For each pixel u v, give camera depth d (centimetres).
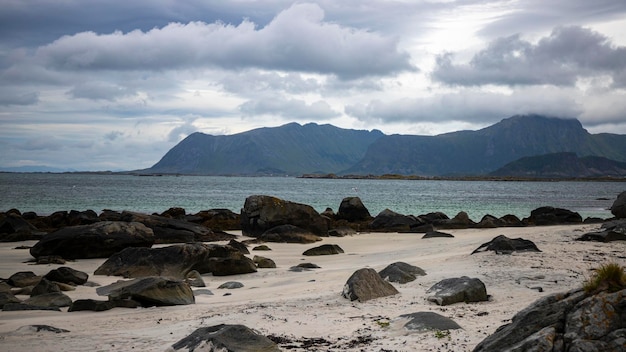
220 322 1427
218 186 18838
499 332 906
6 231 4188
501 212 7762
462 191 16875
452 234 4325
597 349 754
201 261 2602
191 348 1059
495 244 2511
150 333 1334
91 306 1709
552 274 1944
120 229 3219
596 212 7781
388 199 11319
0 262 2894
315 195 12962
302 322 1406
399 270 2047
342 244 3872
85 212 5372
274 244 3878
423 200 10969
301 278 2314
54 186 15562
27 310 1716
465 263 2284
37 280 2206
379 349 1103
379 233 4759
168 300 1777
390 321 1352
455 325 1240
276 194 13350
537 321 863
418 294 1736
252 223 4412
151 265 2534
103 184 18438
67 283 2217
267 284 2239
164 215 5309
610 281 859
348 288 1728
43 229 4572
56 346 1205
